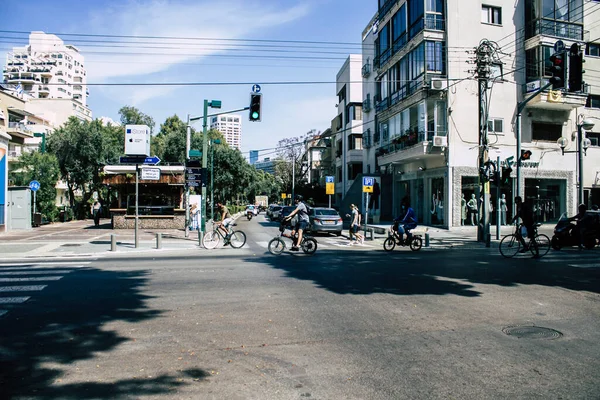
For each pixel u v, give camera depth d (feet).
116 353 15.69
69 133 128.36
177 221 82.99
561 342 17.22
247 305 22.85
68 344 16.61
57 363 14.71
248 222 126.31
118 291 26.12
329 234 79.00
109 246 52.80
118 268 35.47
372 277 31.48
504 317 20.79
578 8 80.74
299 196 45.91
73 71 386.93
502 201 79.41
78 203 134.62
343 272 33.78
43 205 106.11
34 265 37.04
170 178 82.48
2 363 14.69
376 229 81.82
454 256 45.50
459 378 13.62
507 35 79.61
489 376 13.79
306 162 214.07
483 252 49.90
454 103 76.64
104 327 18.79
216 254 46.60
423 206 87.76
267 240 65.00
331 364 14.75
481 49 60.29
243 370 14.20
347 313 21.34
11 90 161.89
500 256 45.37
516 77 79.82
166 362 14.87
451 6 76.89
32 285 27.81
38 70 354.74
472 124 77.56
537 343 17.07
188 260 41.04
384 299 24.35
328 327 19.02
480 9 78.38
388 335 17.99
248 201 306.76
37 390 12.62
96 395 12.32
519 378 13.65
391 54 92.17
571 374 13.99
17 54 372.38
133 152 70.54
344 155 142.51
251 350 16.08
